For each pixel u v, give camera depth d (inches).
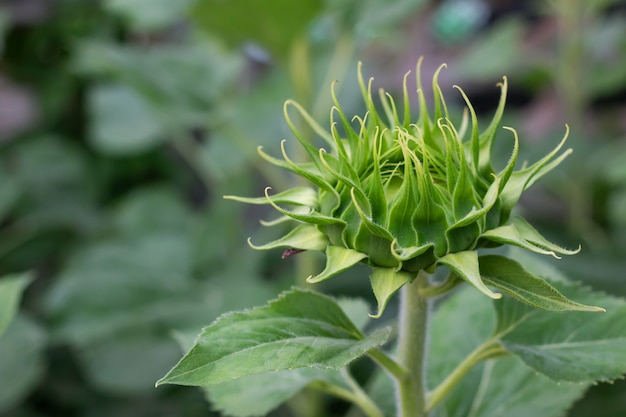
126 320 30.1
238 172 35.2
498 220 15.0
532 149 36.2
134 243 33.2
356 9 31.5
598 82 39.8
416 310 16.1
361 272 31.5
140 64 30.7
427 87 52.2
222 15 27.8
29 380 25.1
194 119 31.1
